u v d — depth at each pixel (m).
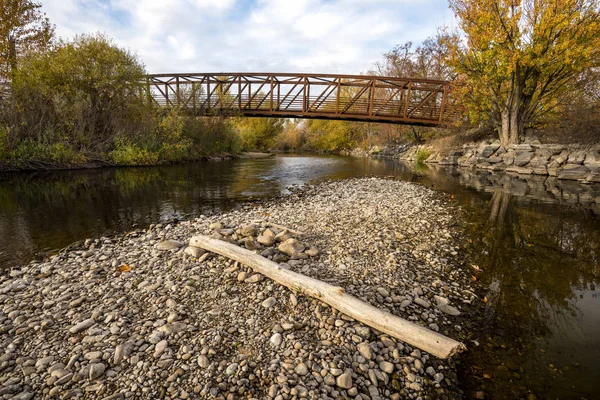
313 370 2.82
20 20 19.31
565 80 17.41
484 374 2.96
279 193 12.30
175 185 13.72
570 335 3.56
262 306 3.80
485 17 16.20
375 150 42.62
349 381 2.70
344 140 51.81
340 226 7.25
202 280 4.41
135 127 20.22
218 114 26.72
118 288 4.24
